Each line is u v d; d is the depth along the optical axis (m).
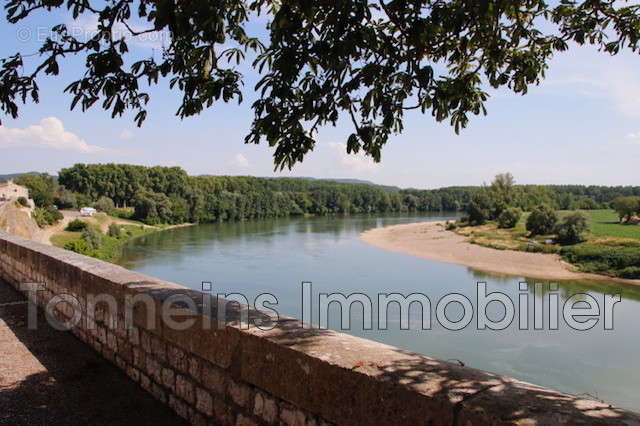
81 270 4.45
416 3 2.72
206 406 2.82
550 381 15.01
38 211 53.97
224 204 99.88
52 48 2.71
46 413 3.15
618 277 37.12
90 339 4.38
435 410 1.63
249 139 3.08
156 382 3.34
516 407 1.53
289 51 2.61
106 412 3.17
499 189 84.19
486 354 17.06
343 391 1.95
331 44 2.67
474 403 1.56
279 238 64.56
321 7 2.73
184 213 92.19
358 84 3.06
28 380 3.67
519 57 3.82
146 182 95.81
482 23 2.90
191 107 3.29
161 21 2.23
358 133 3.46
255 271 36.47
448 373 1.84
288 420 2.24
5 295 6.39
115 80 2.79
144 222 82.56
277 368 2.27
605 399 13.82
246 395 2.50
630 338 18.88
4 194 50.78
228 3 3.10
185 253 47.72
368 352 2.10
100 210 82.69
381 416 1.80
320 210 127.06
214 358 2.69
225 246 54.44
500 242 56.47
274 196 117.88
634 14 3.39
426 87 2.95
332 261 42.69
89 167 91.50
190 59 2.96
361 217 119.94
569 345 17.97
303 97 3.16
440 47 3.67
